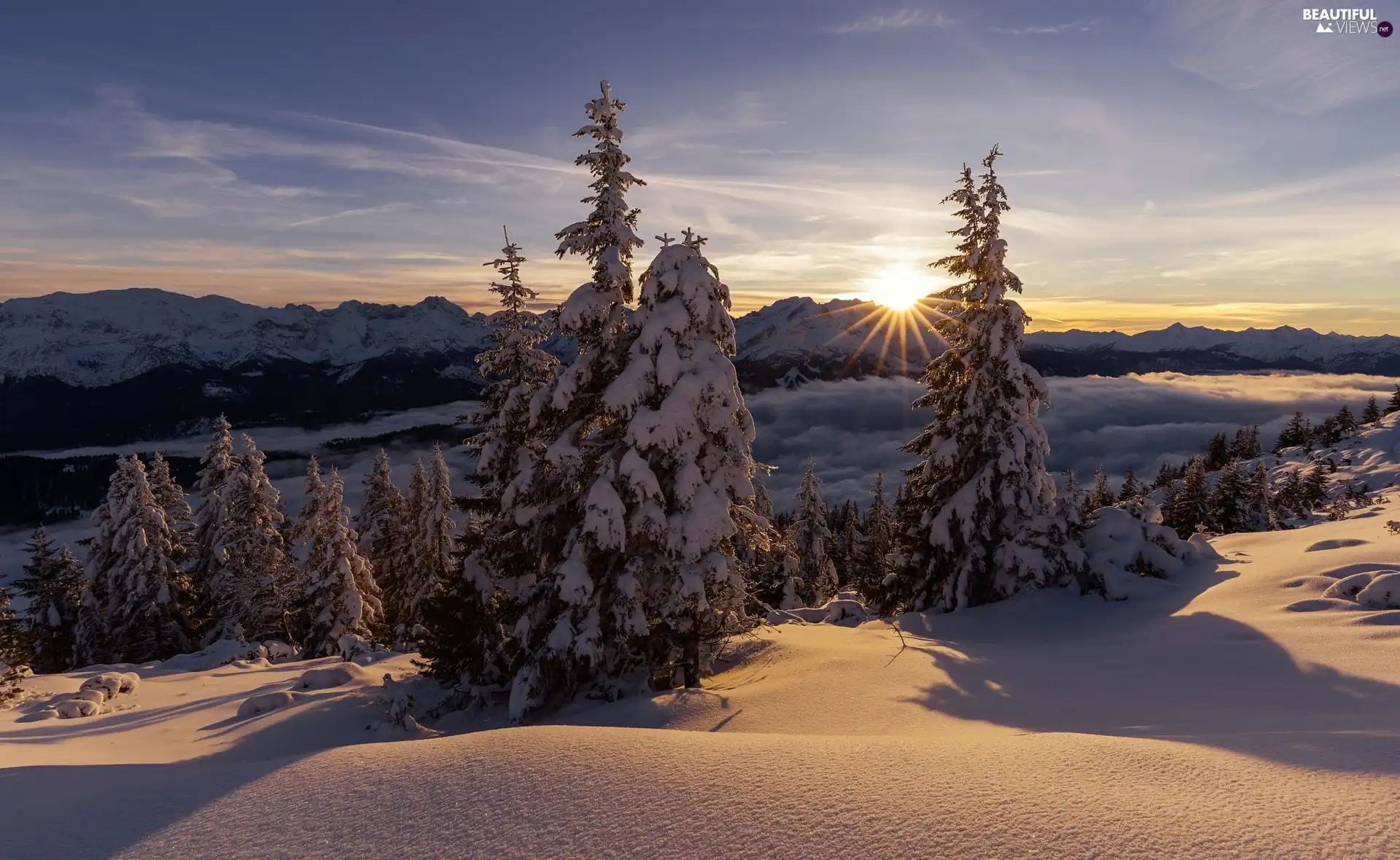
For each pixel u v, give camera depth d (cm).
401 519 4319
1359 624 1246
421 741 566
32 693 1889
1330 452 9162
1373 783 391
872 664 1255
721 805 411
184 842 412
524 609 1429
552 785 448
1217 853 328
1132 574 1997
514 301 1759
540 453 1538
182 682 2161
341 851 390
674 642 1382
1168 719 795
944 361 2202
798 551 4512
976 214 2109
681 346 1405
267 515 3975
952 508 2103
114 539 3638
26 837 428
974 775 440
